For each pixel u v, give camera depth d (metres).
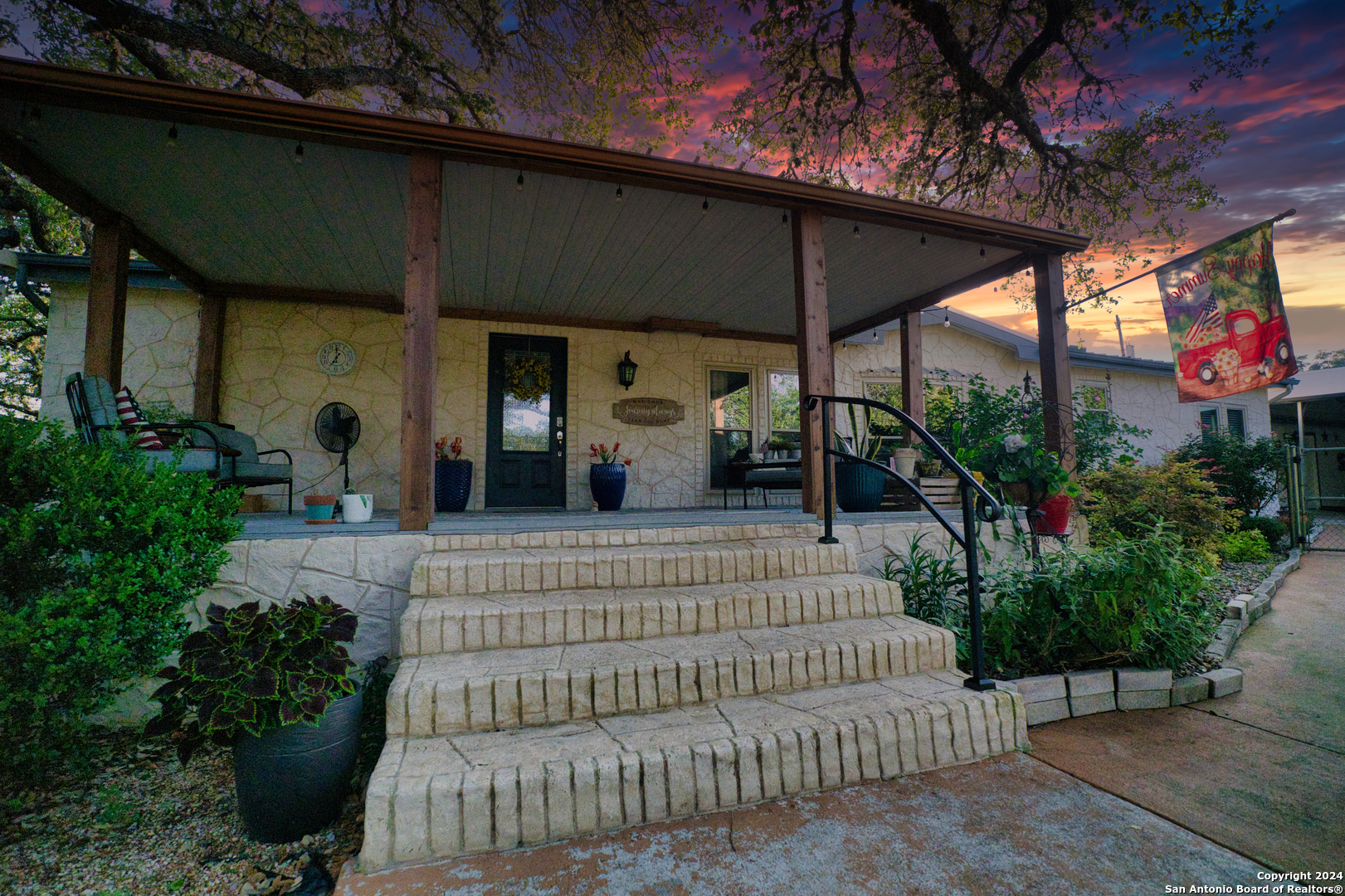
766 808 1.82
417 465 3.20
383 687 2.73
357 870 1.56
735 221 4.58
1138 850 1.60
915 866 1.54
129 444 2.46
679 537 3.40
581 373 7.27
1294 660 3.25
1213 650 3.20
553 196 4.19
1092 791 1.92
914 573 3.31
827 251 5.03
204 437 4.84
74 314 5.62
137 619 2.17
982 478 4.16
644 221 4.60
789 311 7.06
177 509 2.30
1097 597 2.69
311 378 6.22
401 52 8.36
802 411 3.99
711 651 2.31
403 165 3.71
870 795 1.89
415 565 2.68
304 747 1.91
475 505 6.73
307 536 2.96
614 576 2.86
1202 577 3.11
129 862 1.80
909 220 4.24
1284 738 2.32
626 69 8.71
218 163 3.66
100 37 7.00
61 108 3.10
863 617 2.88
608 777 1.72
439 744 1.87
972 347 9.24
